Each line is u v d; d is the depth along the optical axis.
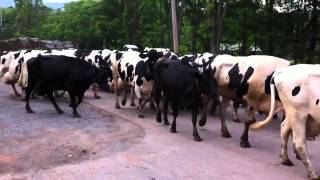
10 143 11.39
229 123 14.42
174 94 12.34
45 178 8.74
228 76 12.10
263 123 9.59
